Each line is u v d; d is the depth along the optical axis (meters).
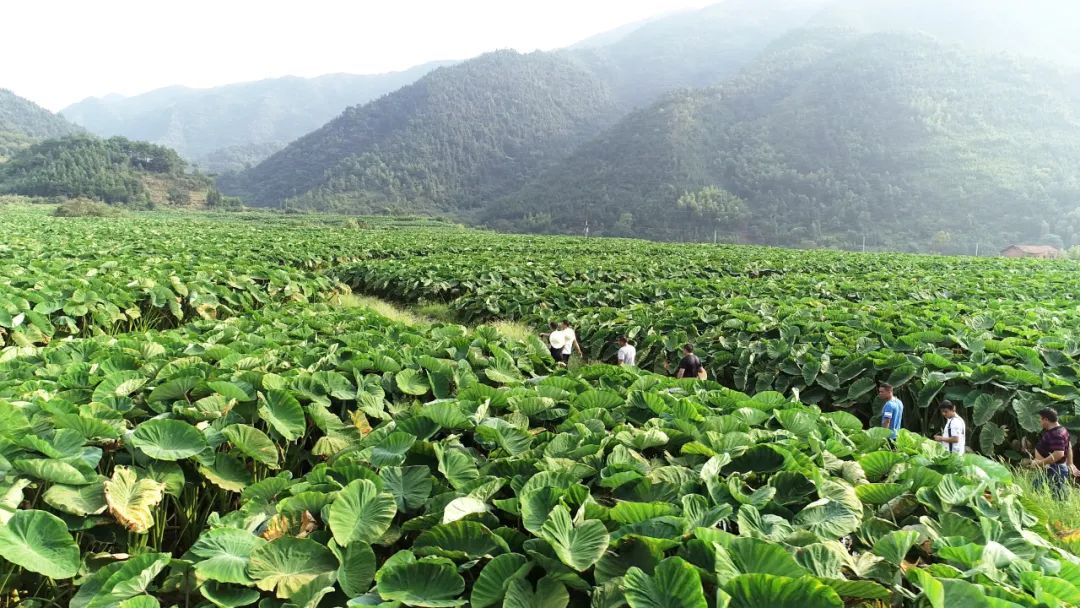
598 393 5.75
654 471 4.09
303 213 130.38
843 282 20.19
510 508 3.60
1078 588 3.07
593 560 3.01
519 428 5.00
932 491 3.94
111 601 2.90
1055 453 7.00
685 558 3.13
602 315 14.55
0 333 9.68
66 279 12.41
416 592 2.99
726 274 26.14
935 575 3.14
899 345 10.48
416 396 6.30
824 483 3.91
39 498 3.73
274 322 10.11
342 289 20.56
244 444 4.47
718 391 6.26
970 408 8.70
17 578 3.42
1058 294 18.56
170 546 4.23
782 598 2.71
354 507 3.53
